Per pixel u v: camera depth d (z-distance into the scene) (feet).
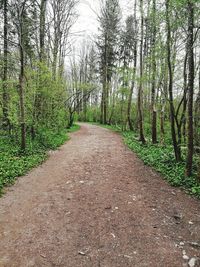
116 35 80.18
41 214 18.19
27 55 46.73
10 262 12.86
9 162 30.37
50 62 57.88
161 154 37.96
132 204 20.22
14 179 25.77
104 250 13.97
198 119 37.17
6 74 45.03
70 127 92.48
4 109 42.80
